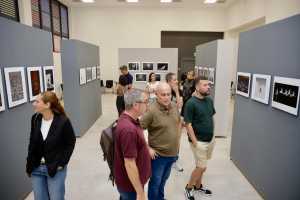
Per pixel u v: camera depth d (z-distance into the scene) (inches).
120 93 213.3
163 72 306.7
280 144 103.7
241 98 148.6
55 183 84.8
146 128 92.7
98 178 139.9
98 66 292.0
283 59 101.2
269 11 279.3
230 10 426.3
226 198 120.1
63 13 430.0
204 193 123.9
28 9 278.5
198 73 261.6
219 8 451.5
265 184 116.9
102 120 281.0
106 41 467.5
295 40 92.9
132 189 75.4
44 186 87.2
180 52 479.8
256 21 331.9
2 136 101.5
